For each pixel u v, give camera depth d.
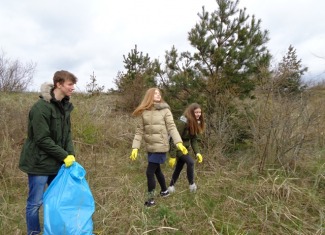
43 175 2.64
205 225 3.12
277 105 4.56
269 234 2.97
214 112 5.31
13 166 4.73
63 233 2.51
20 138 5.89
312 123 4.66
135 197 3.72
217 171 4.55
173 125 3.55
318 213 3.34
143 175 4.84
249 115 5.13
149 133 3.50
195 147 4.14
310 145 4.81
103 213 3.32
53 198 2.59
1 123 6.09
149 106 3.51
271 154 4.51
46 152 2.61
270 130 4.40
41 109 2.53
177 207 3.54
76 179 2.73
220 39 5.65
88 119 7.08
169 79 5.79
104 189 4.04
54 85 2.69
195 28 5.61
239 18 5.54
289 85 4.90
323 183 3.99
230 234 2.96
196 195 3.77
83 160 5.21
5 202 3.59
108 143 6.57
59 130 2.71
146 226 2.97
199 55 5.58
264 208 3.42
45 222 2.53
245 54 5.20
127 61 12.32
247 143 5.29
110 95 11.54
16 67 13.11
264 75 4.73
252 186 3.84
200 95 5.53
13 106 7.54
